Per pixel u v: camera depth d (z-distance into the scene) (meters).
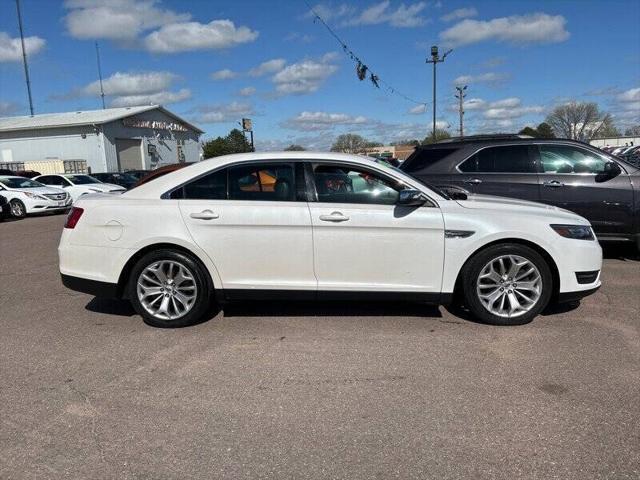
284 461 2.89
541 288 4.80
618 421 3.21
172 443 3.08
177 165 7.35
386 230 4.70
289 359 4.21
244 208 4.77
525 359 4.12
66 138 38.66
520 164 7.70
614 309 5.31
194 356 4.31
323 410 3.42
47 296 6.27
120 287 5.00
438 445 3.01
